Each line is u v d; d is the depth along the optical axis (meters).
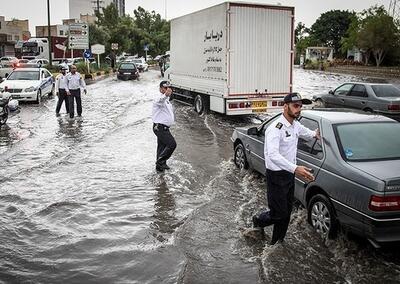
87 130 13.28
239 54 14.29
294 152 5.16
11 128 13.56
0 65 38.53
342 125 5.93
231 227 6.08
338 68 69.81
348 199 5.10
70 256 5.22
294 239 5.66
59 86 16.05
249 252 5.34
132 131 13.09
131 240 5.66
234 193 7.50
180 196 7.34
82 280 4.68
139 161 9.57
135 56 67.50
